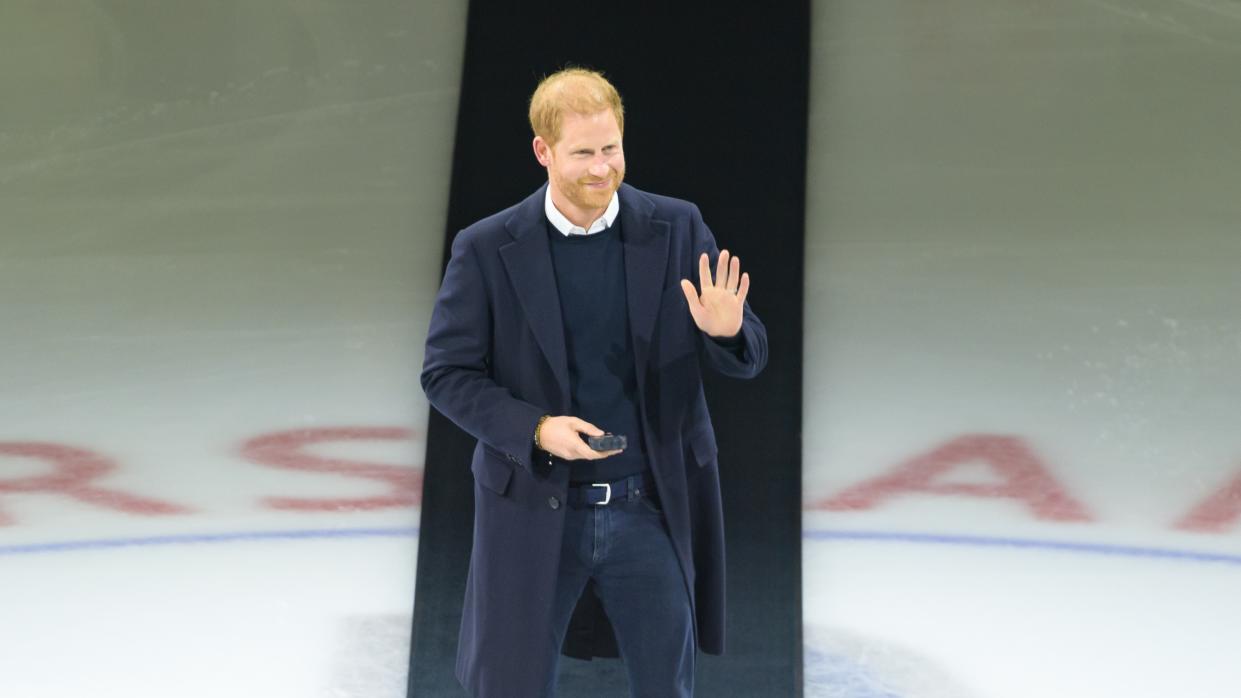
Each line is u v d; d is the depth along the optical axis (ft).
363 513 45.68
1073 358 48.29
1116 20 56.03
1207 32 55.52
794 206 50.39
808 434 47.11
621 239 30.53
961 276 50.55
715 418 46.52
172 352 50.90
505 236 30.55
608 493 30.48
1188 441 45.78
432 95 56.39
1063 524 43.96
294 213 54.19
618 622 31.53
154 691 39.40
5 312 52.70
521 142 52.06
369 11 58.29
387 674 40.47
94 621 42.06
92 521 45.80
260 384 49.57
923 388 47.91
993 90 54.60
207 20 58.65
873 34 55.98
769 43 53.06
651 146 51.72
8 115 57.57
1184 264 50.24
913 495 45.24
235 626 41.91
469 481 44.93
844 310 49.98
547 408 30.32
